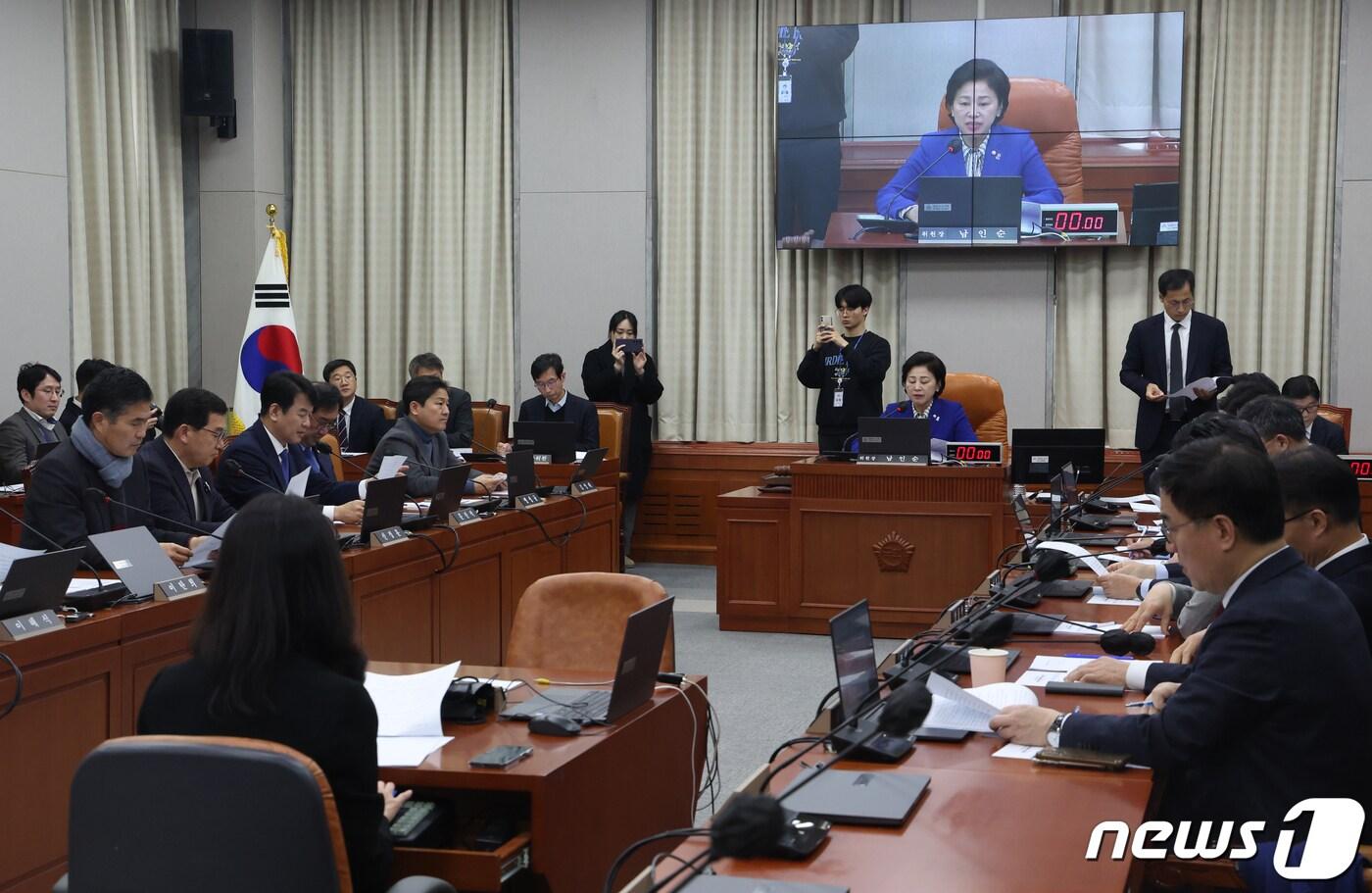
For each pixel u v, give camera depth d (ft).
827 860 5.21
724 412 27.43
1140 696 7.79
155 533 12.79
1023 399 26.22
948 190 25.63
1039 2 25.75
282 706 5.90
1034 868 5.10
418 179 28.30
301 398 15.89
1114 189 25.08
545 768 7.04
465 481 15.56
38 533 11.20
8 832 8.68
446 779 6.98
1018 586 10.77
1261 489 6.43
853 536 19.90
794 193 26.32
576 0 27.71
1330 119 24.88
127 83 25.58
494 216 28.19
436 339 28.45
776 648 19.53
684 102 27.35
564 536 18.43
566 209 28.02
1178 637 9.48
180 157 27.66
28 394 20.97
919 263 26.48
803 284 26.91
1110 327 25.84
